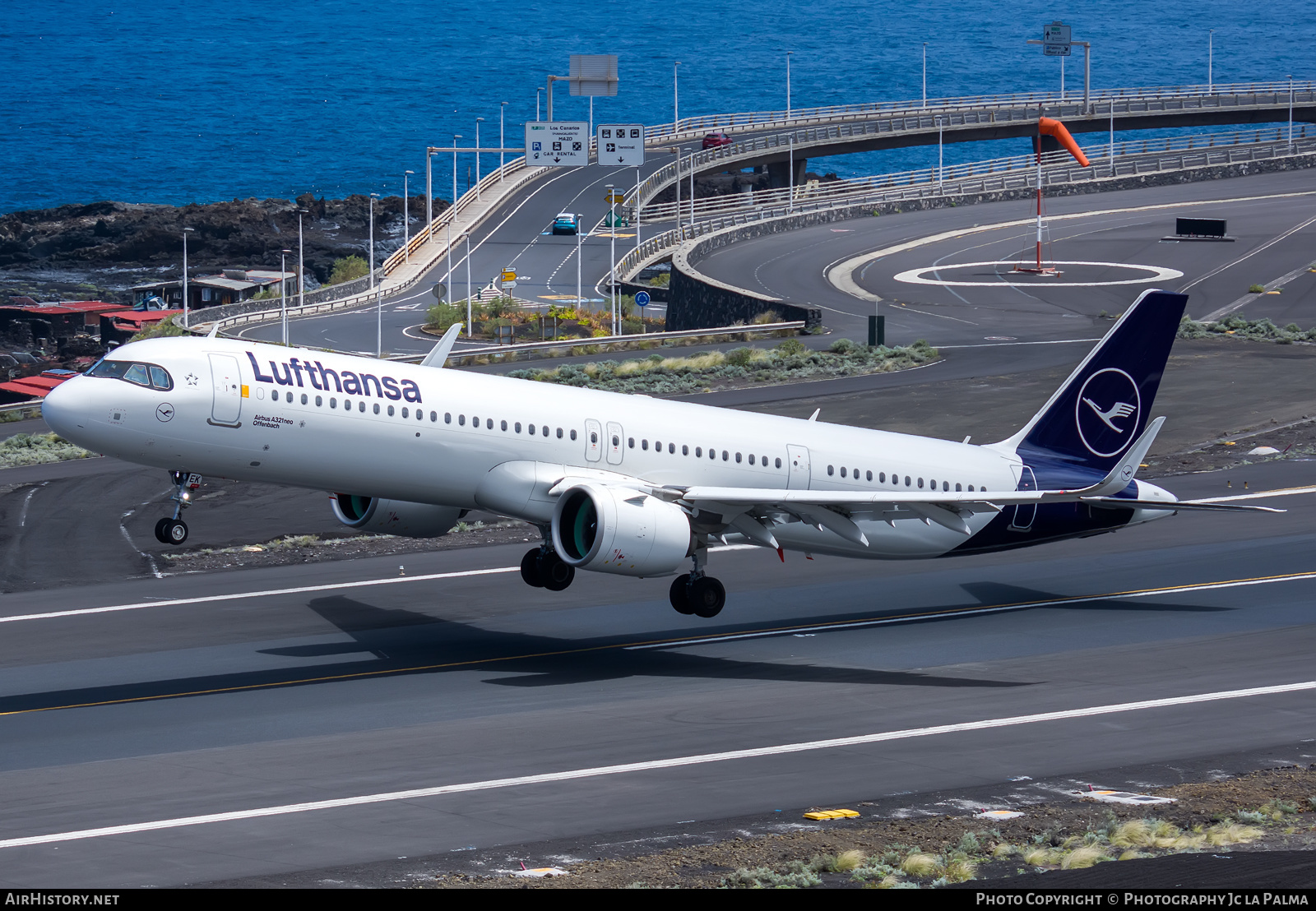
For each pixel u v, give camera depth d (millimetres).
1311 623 115125
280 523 162625
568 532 105500
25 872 61688
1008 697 94938
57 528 160125
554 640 114250
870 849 64500
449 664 106250
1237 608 121062
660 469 112250
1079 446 126250
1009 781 75875
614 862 62406
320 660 107062
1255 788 74188
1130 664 103500
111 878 60688
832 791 74125
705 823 68625
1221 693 95000
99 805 71938
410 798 73062
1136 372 126312
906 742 84125
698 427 114625
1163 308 125812
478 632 116688
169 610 124500
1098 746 83062
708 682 100125
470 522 163125
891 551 119750
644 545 102062
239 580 136500
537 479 107312
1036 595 127875
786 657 108312
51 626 119125
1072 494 105812
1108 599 125438
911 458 120750
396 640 113812
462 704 94062
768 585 134375
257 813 70312
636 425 111875
